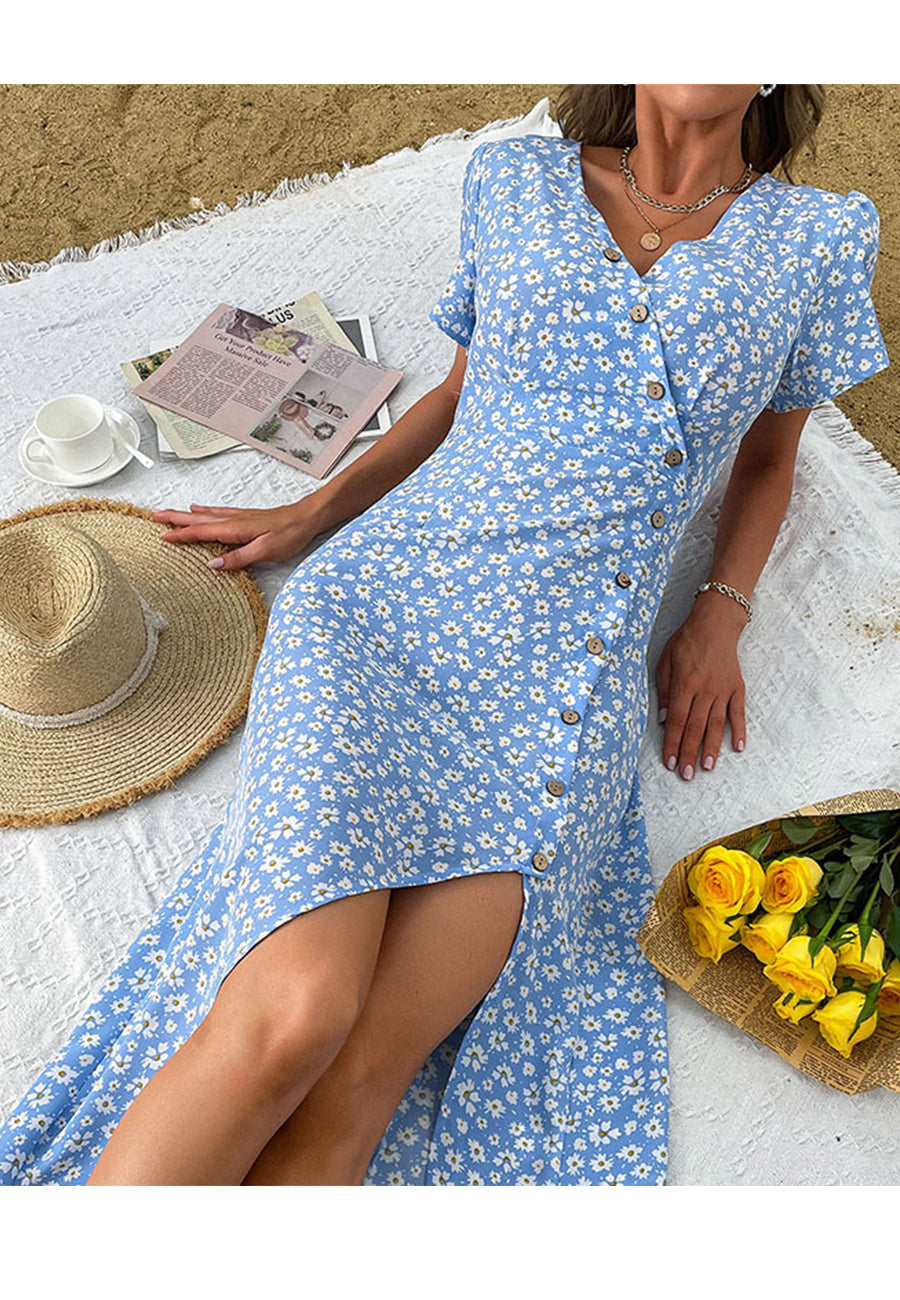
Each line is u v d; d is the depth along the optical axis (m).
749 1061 1.88
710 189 1.93
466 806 1.64
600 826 1.81
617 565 1.82
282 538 2.31
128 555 2.35
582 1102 1.80
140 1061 1.66
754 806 2.12
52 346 2.71
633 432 1.83
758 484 2.27
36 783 2.09
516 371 1.87
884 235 3.33
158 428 2.56
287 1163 1.46
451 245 2.92
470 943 1.58
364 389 2.62
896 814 1.88
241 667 2.23
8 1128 1.64
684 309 1.79
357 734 1.58
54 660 2.02
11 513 2.45
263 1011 1.38
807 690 2.25
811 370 1.99
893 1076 1.81
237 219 2.98
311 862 1.45
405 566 1.78
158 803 2.10
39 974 1.92
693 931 1.88
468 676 1.75
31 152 3.45
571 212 1.87
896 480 2.56
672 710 2.17
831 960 1.76
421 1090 1.71
